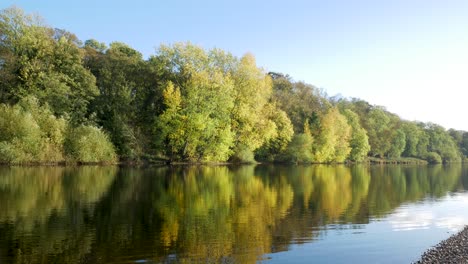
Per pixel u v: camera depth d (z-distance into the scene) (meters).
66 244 16.05
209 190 33.72
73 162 54.38
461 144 186.75
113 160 59.75
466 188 42.72
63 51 61.62
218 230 19.16
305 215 23.69
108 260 14.19
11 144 47.94
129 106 65.56
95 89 61.66
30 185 32.62
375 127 133.25
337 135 99.62
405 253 16.11
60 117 55.84
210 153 68.44
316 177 51.59
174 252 15.34
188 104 64.50
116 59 68.38
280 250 16.03
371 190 38.41
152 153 67.06
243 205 26.61
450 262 14.54
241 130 73.81
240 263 14.21
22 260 13.96
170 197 29.16
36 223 19.58
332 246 16.84
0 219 20.30
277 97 94.44
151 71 68.25
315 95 110.31
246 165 75.88
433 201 31.56
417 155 151.12
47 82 56.47
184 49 69.19
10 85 54.88
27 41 56.66
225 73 73.31
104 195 28.92
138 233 18.16
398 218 23.75
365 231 19.92
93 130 56.62
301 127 94.88
